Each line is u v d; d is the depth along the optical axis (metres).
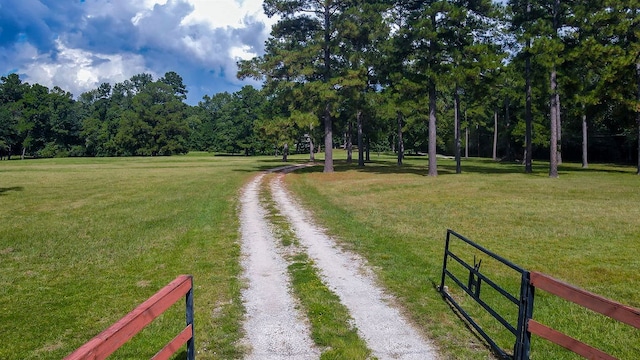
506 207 17.75
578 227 13.65
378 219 15.28
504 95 55.69
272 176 34.25
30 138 88.56
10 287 8.26
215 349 5.68
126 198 21.42
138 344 5.79
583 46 29.80
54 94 96.50
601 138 60.66
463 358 5.45
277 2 34.31
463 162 57.84
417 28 30.05
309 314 6.83
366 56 34.09
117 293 7.90
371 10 32.72
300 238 12.33
